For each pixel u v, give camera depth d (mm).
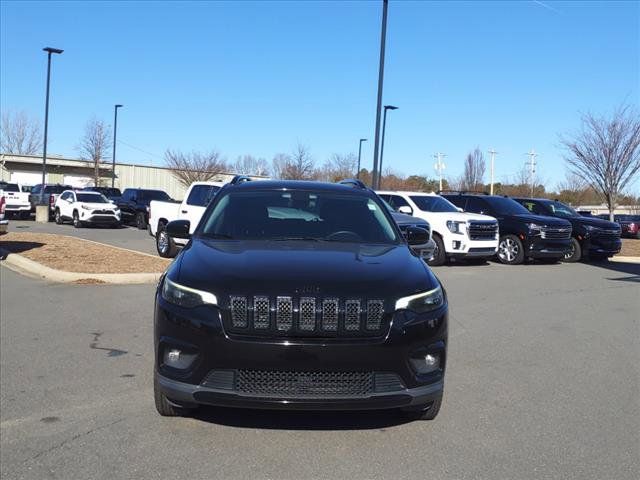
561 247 16516
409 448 4125
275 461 3881
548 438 4348
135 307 8500
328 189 5910
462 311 9086
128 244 18750
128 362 5941
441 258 15250
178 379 3916
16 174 53188
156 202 15438
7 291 9570
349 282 3961
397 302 3938
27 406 4754
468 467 3865
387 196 16531
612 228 17703
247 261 4273
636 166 24297
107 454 3934
